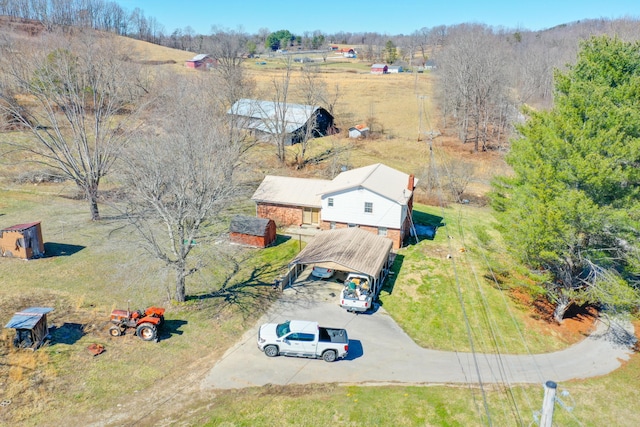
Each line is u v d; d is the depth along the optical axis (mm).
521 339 27500
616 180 24438
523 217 27328
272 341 24297
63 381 21719
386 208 36906
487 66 66500
